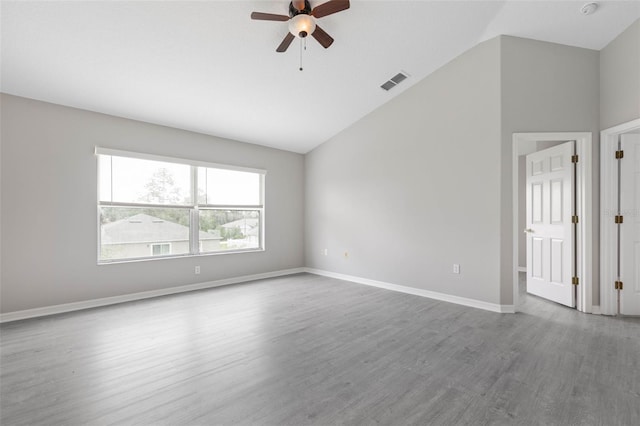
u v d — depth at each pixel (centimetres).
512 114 358
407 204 454
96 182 389
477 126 379
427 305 389
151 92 370
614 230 339
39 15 252
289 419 172
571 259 366
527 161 437
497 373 221
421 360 242
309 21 251
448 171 407
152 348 264
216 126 475
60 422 169
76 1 244
